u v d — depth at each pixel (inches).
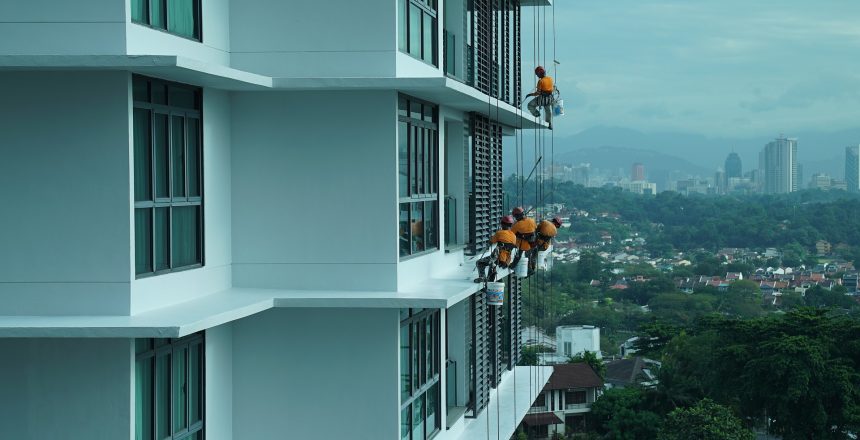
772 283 6131.9
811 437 1990.7
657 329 2851.9
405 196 479.5
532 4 786.8
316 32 448.5
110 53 359.9
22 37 359.9
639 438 2514.8
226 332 450.3
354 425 452.8
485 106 571.5
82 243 362.3
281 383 454.6
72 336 343.9
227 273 446.9
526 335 3171.8
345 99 447.2
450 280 516.1
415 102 497.0
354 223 449.1
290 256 451.2
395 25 446.9
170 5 396.5
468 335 636.1
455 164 633.0
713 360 2198.6
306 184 449.7
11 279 362.9
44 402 366.0
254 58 449.4
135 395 372.5
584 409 2984.7
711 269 6525.6
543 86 636.1
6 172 361.7
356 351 453.1
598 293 5403.5
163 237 391.5
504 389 730.2
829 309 2213.3
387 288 449.7
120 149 360.2
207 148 425.7
